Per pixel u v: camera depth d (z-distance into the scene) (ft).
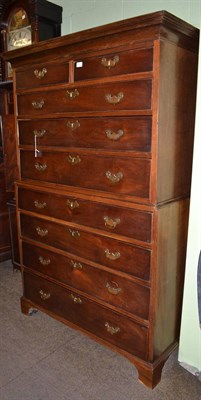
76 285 5.63
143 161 4.31
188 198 5.01
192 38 4.38
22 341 6.00
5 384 5.00
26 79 5.60
